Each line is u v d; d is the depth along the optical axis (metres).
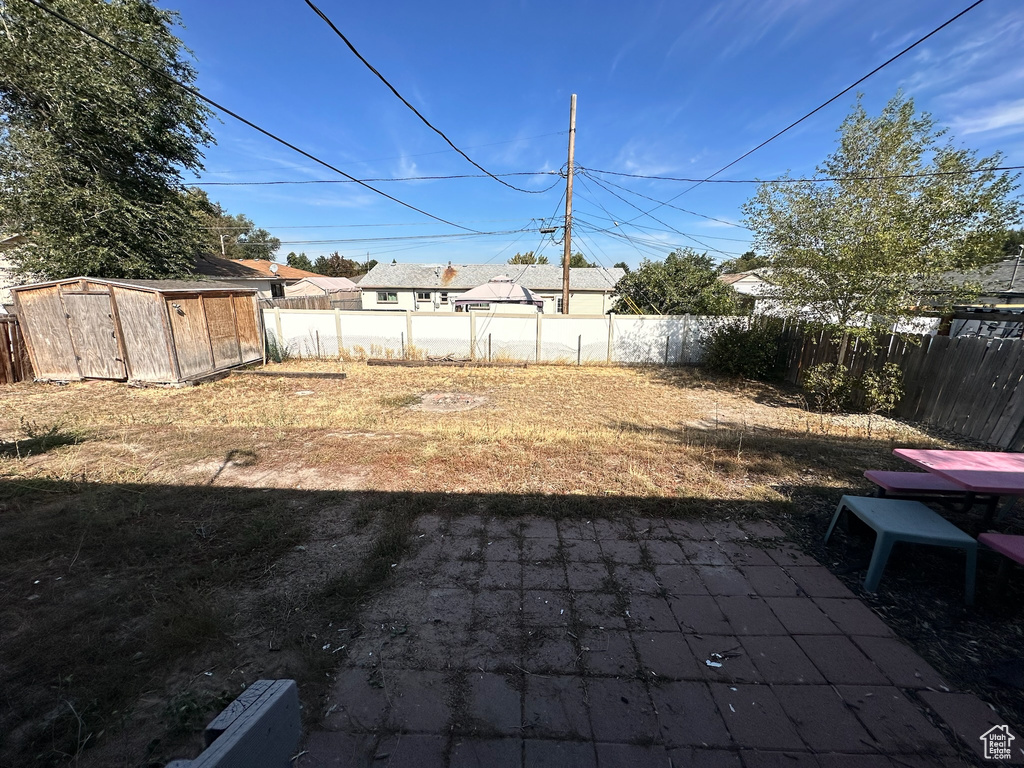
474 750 1.58
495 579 2.61
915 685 1.89
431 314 13.41
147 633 2.13
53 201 10.49
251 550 2.87
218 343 10.30
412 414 7.16
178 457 4.57
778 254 7.92
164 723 1.66
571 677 1.91
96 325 8.74
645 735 1.65
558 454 4.65
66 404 7.43
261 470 4.22
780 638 2.16
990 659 2.03
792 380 10.62
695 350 13.34
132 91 11.02
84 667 1.92
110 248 11.39
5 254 11.67
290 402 7.92
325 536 3.05
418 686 1.85
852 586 2.58
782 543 3.03
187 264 13.35
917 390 6.96
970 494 3.07
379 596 2.44
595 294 28.31
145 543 2.91
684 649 2.08
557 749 1.59
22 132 10.35
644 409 7.89
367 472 4.16
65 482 3.88
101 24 10.46
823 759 1.56
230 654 2.01
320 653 2.01
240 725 0.88
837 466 4.47
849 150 7.14
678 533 3.14
